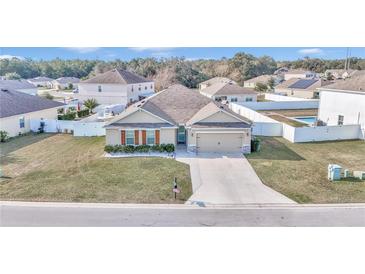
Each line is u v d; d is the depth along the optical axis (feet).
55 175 60.85
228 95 178.91
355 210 46.88
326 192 53.47
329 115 109.81
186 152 78.38
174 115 87.61
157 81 279.49
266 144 88.69
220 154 76.89
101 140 93.25
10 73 368.68
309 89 208.23
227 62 354.95
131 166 66.18
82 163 68.80
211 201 49.60
